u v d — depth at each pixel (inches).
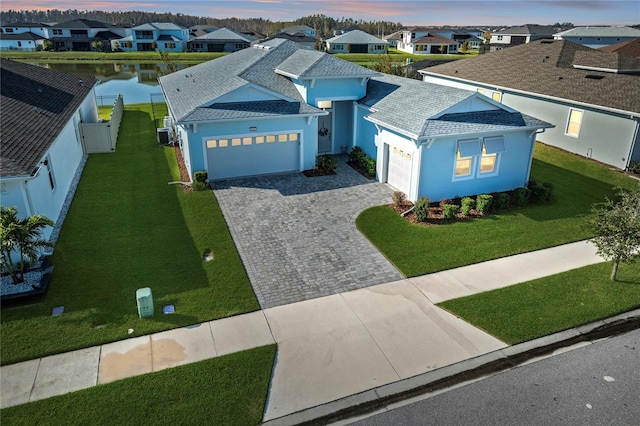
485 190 731.4
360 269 523.2
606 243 481.7
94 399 338.3
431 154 663.8
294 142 808.3
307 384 360.2
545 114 1047.6
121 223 625.3
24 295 448.1
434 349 400.5
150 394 344.2
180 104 835.4
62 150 715.4
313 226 624.1
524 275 516.1
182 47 4037.9
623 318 444.5
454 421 329.7
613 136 887.7
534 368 380.8
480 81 1251.2
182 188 752.3
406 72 1633.9
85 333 409.1
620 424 328.8
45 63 3024.1
